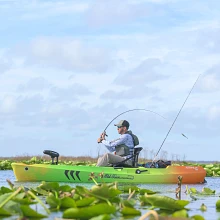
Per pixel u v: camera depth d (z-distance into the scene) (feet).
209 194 29.32
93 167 41.19
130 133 42.73
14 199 18.54
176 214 15.35
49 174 41.63
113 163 41.81
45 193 22.90
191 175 43.42
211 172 61.41
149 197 17.90
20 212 15.97
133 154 42.47
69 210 15.02
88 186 37.22
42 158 88.69
